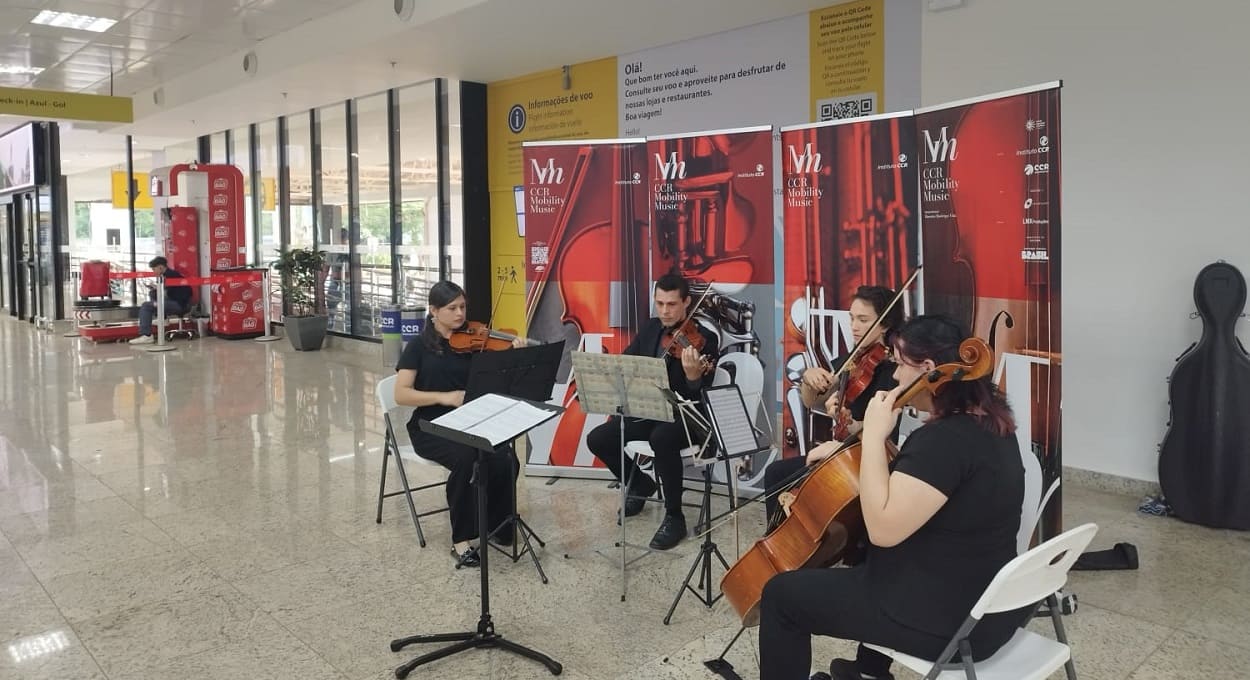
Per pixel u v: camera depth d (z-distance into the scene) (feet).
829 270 13.37
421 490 16.34
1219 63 13.84
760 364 14.70
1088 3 15.10
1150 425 15.08
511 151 28.35
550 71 26.68
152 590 11.80
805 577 7.30
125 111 33.60
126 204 55.57
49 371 30.14
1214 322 13.47
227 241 39.91
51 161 44.50
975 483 6.57
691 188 15.08
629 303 16.05
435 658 9.66
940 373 6.72
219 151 45.68
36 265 46.24
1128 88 14.80
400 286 33.06
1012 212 10.69
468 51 24.32
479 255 29.43
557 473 17.04
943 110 11.47
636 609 11.21
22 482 16.85
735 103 21.56
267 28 27.12
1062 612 10.64
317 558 12.95
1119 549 12.21
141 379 28.48
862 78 18.84
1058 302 10.32
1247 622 10.46
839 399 11.76
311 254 35.60
